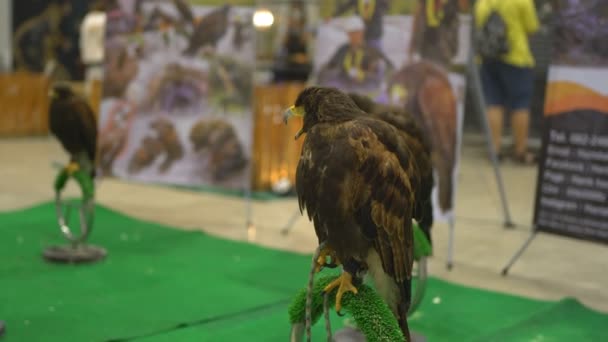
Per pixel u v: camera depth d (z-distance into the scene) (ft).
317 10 31.40
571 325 11.87
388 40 16.02
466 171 27.22
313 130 7.22
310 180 7.09
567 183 14.14
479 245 17.19
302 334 8.09
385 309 7.26
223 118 18.63
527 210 21.24
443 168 15.08
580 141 13.91
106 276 13.91
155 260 15.12
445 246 17.06
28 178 24.49
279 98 22.85
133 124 19.57
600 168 13.66
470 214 20.59
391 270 7.20
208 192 22.56
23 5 39.70
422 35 15.46
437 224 19.26
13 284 13.16
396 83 15.85
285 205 21.16
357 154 6.96
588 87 13.75
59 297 12.57
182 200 21.35
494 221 19.75
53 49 39.32
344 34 16.83
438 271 15.03
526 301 13.05
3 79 35.09
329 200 6.99
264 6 32.53
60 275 13.84
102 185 23.16
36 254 15.20
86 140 14.92
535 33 30.99
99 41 26.43
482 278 14.62
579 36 13.79
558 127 14.20
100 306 12.18
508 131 30.63
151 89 19.35
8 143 33.32
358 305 7.28
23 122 36.06
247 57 18.29
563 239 17.88
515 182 25.49
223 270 14.55
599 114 13.64
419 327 11.69
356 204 6.98
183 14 18.88
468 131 33.14
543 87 31.35
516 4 24.59
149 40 19.31
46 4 39.32
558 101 14.16
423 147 10.94
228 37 18.45
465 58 14.76
